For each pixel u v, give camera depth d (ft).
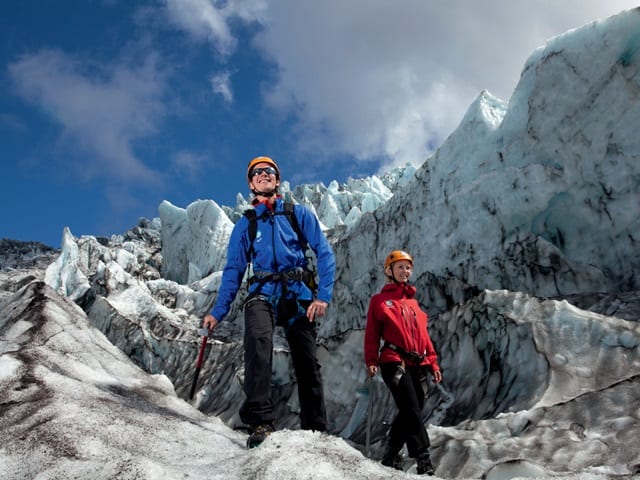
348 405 23.86
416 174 34.88
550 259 24.85
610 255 23.53
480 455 12.71
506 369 17.34
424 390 10.65
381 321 11.00
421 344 10.69
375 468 7.48
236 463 7.49
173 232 86.12
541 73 26.02
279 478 6.63
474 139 30.37
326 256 9.98
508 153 27.94
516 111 27.96
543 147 26.08
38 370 10.40
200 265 75.31
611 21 23.18
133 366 13.75
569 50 24.80
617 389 13.17
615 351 15.57
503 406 15.96
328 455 7.49
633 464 10.43
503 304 19.21
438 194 31.91
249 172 10.62
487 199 27.86
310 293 9.78
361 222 39.27
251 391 8.87
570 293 23.90
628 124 22.86
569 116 24.86
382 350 10.77
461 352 20.34
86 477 6.45
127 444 8.23
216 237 74.79
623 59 23.00
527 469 9.20
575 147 24.52
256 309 9.39
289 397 27.55
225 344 40.88
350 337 26.09
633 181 22.74
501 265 26.63
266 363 9.00
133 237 113.09
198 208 79.46
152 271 88.38
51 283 61.26
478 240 28.14
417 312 11.02
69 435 7.86
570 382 15.10
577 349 16.11
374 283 34.55
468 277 28.04
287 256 9.77
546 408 13.69
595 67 23.84
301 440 8.00
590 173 24.08
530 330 17.17
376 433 20.17
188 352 42.83
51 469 6.69
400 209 35.24
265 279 9.59
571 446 11.96
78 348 12.92
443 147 32.91
